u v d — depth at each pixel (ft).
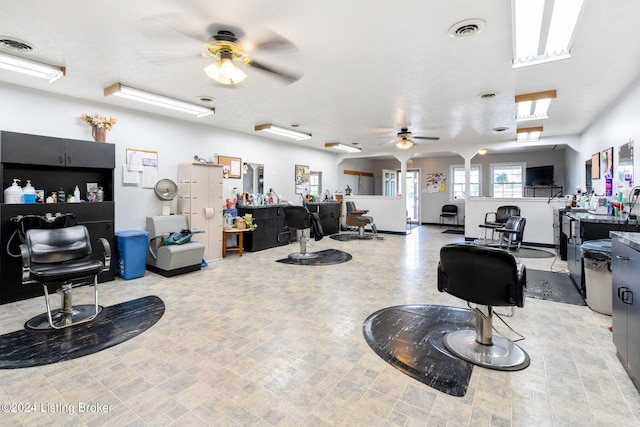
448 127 18.92
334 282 13.10
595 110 15.03
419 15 7.09
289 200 24.95
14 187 10.90
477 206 24.08
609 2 6.51
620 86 11.74
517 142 22.98
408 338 8.14
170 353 7.41
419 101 13.71
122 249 13.44
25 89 11.80
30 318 9.45
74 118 13.05
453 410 5.47
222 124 18.35
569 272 14.20
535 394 5.89
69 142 11.98
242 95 12.97
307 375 6.53
